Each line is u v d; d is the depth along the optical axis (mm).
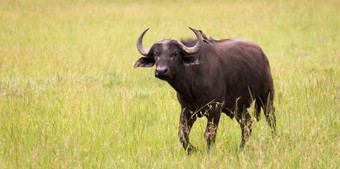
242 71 27812
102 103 32344
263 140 25297
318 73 40625
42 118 30344
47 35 66750
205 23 72750
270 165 21938
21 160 23250
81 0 110812
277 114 30125
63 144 24781
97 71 44562
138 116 30391
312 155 22703
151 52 24672
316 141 24047
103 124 28359
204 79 25438
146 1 108062
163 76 23625
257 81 28812
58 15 86562
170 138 26562
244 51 28422
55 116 30234
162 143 26219
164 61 23781
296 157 22797
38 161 23016
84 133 27031
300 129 26438
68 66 45688
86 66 45844
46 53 53312
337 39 62156
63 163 22688
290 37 64625
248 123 27969
